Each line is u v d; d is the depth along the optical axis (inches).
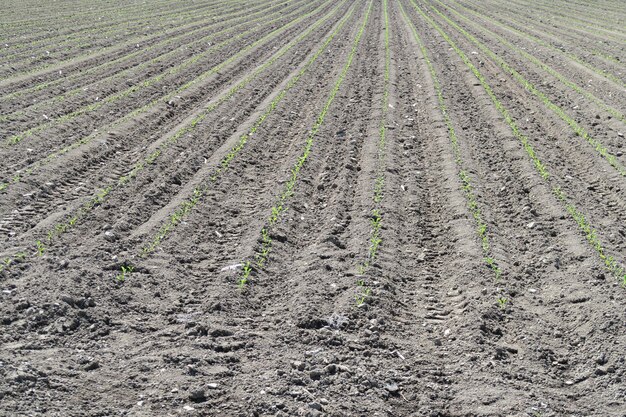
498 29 1316.4
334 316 292.2
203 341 267.0
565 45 1109.7
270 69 876.0
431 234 402.0
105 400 222.7
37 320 269.6
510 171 506.3
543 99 717.9
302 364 253.6
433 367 264.1
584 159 533.6
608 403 242.4
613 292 317.4
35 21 1220.5
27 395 217.2
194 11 1598.2
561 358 273.7
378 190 453.1
